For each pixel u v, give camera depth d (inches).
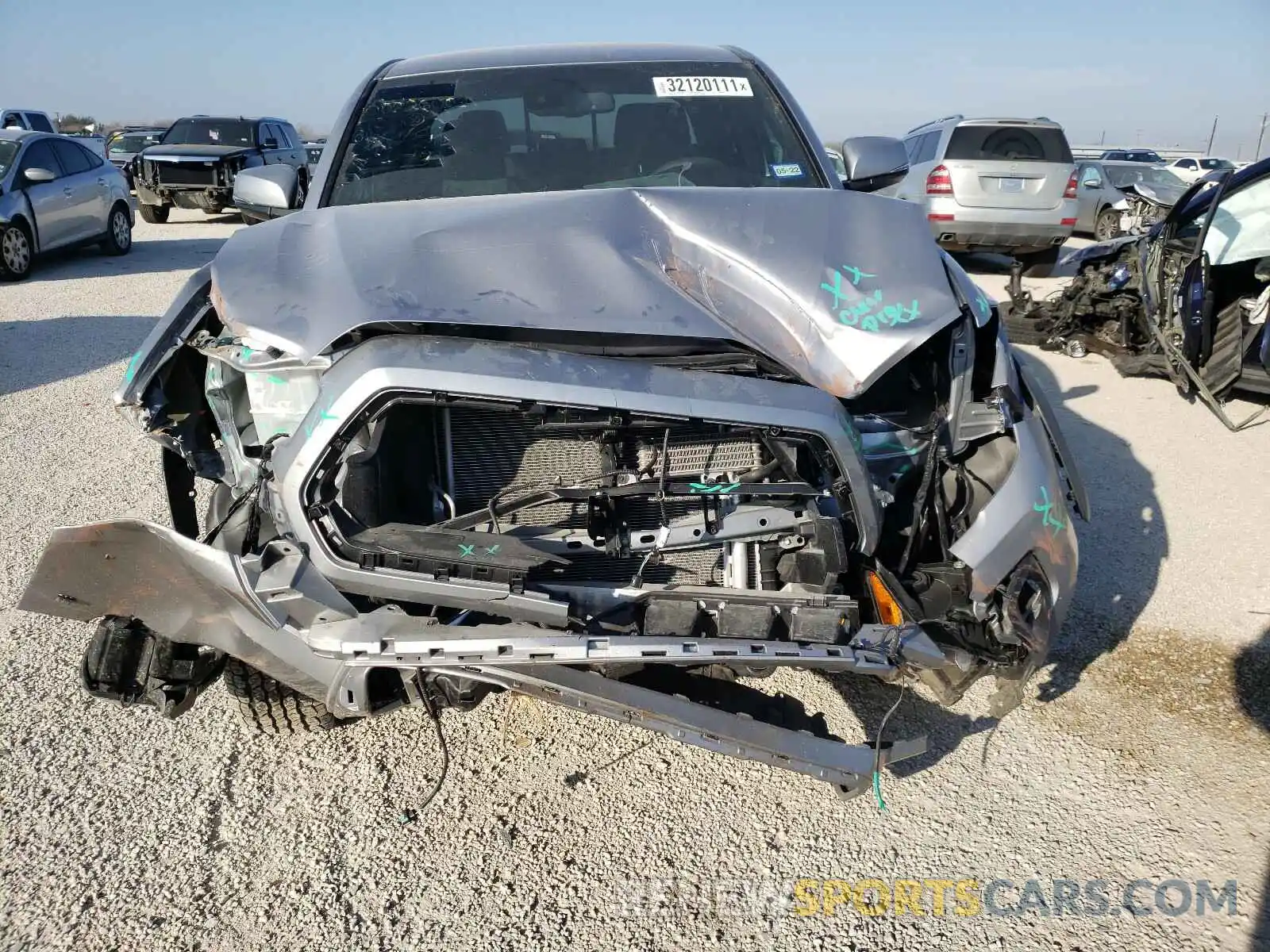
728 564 101.2
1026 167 451.5
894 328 99.0
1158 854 103.6
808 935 94.3
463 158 141.9
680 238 111.1
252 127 736.3
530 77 153.3
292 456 89.1
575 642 86.8
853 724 125.4
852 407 116.6
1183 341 261.9
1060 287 455.5
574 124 146.7
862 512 95.6
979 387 109.7
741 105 151.9
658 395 90.3
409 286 95.7
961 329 108.0
